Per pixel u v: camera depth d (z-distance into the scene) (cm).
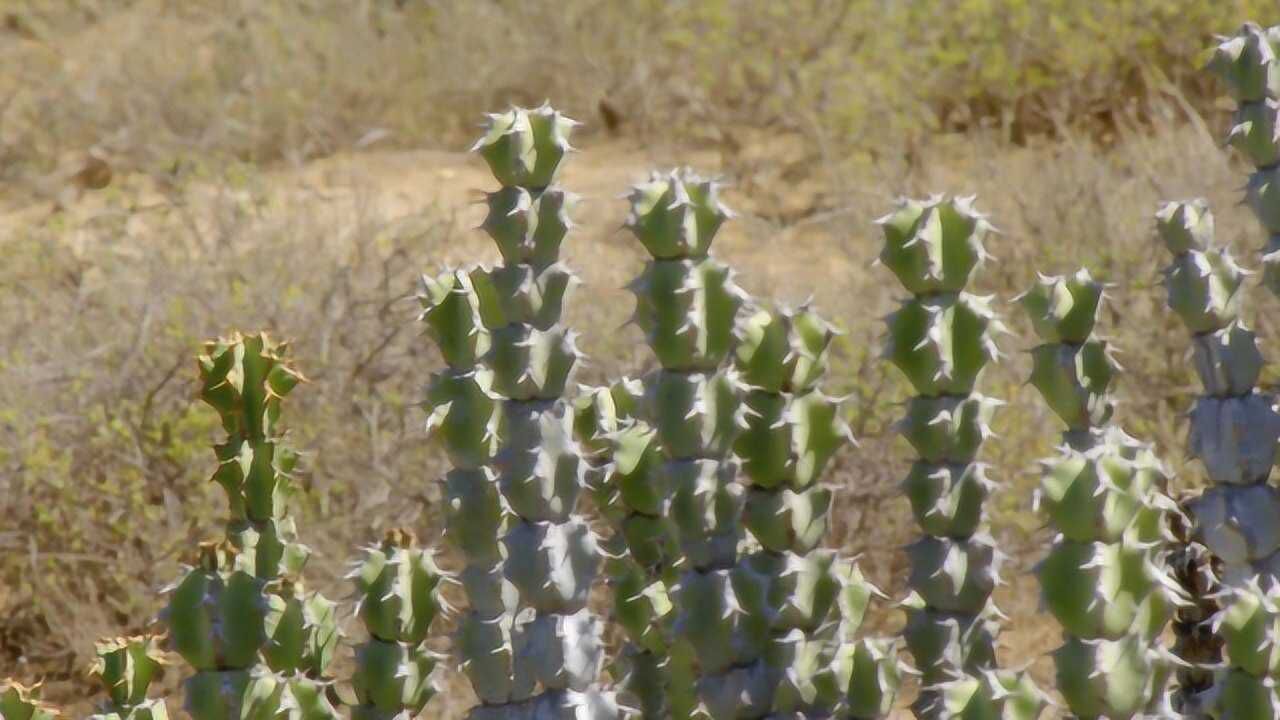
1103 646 402
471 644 453
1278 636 418
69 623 1062
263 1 2436
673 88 2108
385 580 477
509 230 419
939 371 446
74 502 1077
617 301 1393
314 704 479
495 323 445
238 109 2169
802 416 430
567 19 2247
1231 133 490
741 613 432
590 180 1953
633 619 507
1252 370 471
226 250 1448
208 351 489
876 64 1961
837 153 1884
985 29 1911
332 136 2150
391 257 1302
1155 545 406
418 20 2397
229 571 465
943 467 457
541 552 427
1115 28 1872
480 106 2206
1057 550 404
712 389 423
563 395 433
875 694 445
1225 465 471
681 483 428
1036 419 1120
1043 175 1553
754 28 2073
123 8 2742
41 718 464
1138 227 1371
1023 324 1313
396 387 1151
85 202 1952
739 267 1577
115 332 1238
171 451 1074
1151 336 1216
